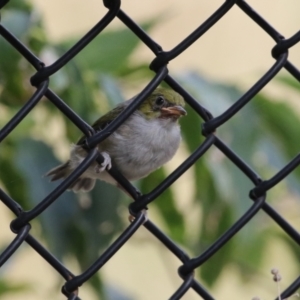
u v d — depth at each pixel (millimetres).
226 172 7762
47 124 7840
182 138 8305
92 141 5855
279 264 11312
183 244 8625
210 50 13531
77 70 7223
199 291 6340
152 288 12359
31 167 7402
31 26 6906
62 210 7484
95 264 5828
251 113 8031
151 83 5980
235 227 6508
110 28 7840
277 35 6484
